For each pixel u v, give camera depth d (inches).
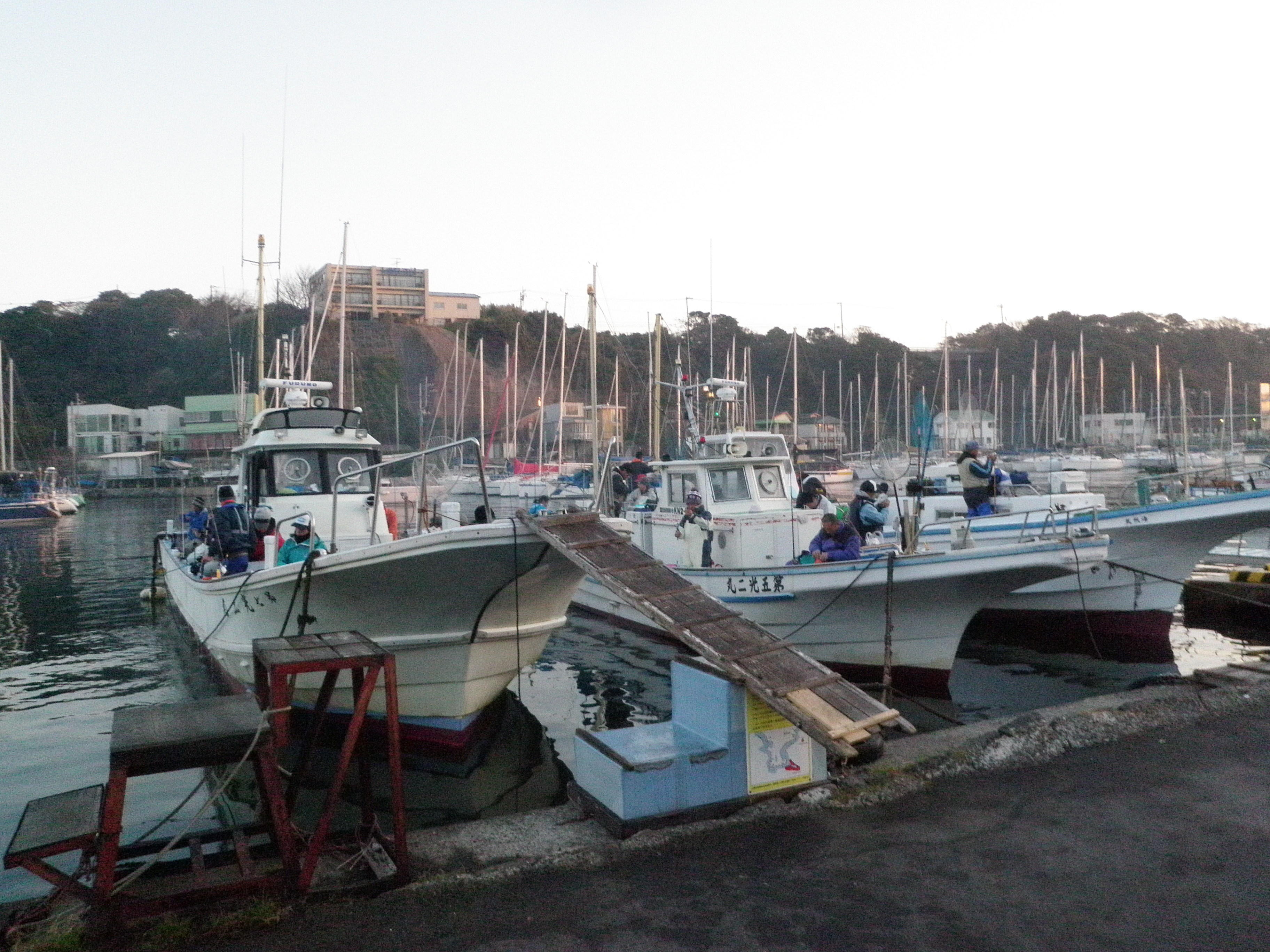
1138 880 155.5
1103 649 497.4
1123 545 489.1
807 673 194.4
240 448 432.8
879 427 2812.5
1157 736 236.4
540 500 636.7
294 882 159.0
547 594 301.1
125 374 3253.0
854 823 183.6
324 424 418.0
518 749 331.3
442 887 161.3
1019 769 213.6
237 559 369.7
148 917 150.6
